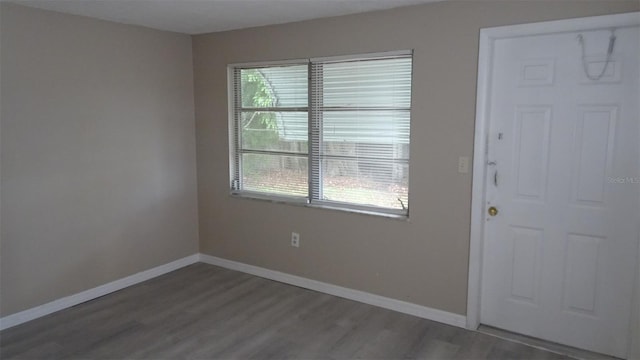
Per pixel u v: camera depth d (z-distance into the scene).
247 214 4.32
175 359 2.86
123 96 3.88
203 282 4.16
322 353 2.93
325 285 3.90
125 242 4.00
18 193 3.27
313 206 3.88
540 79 2.89
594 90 2.74
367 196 3.66
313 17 3.60
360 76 3.56
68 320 3.39
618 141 2.71
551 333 3.04
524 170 3.01
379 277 3.61
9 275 3.26
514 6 2.85
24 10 3.20
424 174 3.30
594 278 2.86
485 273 3.23
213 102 4.37
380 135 3.53
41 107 3.35
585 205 2.84
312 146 3.87
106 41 3.71
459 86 3.09
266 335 3.16
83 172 3.64
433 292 3.37
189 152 4.52
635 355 2.69
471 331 3.21
